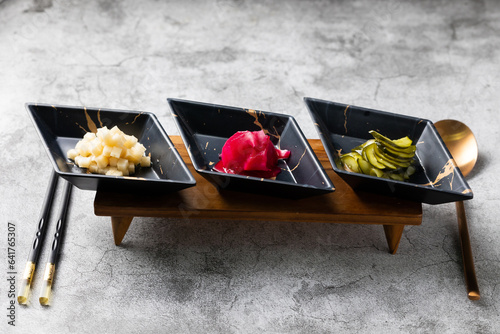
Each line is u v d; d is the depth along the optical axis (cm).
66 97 232
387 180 154
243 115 177
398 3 316
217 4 302
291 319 155
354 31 292
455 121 208
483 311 161
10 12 279
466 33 296
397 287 166
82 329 148
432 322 157
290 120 175
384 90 253
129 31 276
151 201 156
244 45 275
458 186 158
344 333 152
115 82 243
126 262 166
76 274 161
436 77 263
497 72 269
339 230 182
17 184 189
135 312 153
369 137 183
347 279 167
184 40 274
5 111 220
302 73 260
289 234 179
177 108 174
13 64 246
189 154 159
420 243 181
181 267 166
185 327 151
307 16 301
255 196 162
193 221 180
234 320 153
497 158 217
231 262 169
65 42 263
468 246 174
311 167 162
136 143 164
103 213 154
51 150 156
